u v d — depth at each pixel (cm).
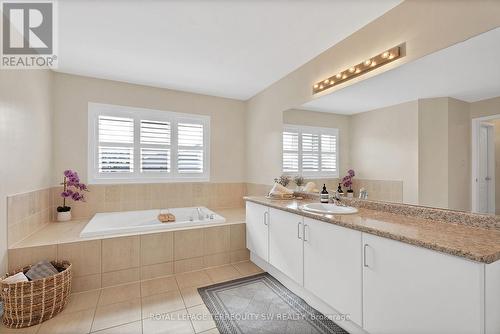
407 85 176
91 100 320
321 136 257
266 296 221
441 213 161
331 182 247
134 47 242
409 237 125
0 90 190
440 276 114
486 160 139
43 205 273
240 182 421
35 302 178
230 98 414
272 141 342
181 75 315
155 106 357
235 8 182
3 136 195
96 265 233
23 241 223
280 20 198
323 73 252
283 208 225
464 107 148
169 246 265
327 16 192
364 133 211
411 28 169
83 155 316
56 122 302
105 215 309
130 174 346
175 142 374
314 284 191
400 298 130
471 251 104
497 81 134
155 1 175
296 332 172
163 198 362
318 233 187
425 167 170
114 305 205
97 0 173
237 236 303
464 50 145
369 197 210
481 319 101
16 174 215
